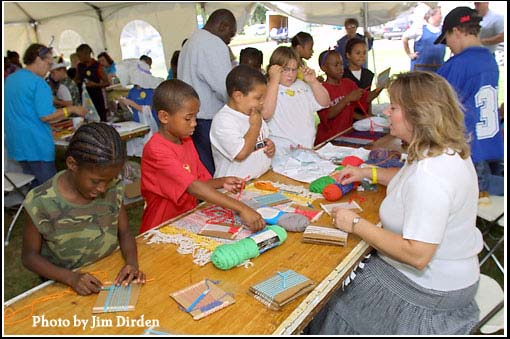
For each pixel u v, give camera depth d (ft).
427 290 5.06
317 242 4.96
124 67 17.16
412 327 5.14
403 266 5.18
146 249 4.91
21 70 11.99
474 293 5.20
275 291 3.95
